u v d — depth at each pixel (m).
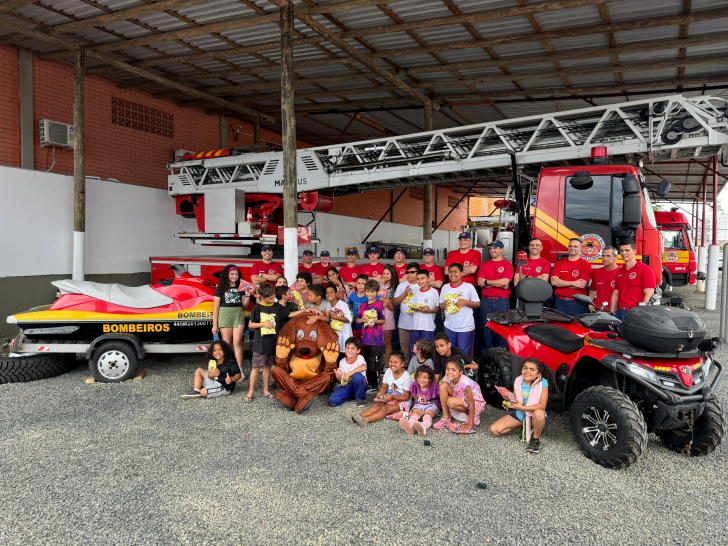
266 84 11.78
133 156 12.08
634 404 3.56
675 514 3.01
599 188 6.21
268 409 4.94
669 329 3.42
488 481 3.42
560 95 11.94
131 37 9.38
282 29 7.39
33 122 10.04
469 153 7.69
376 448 3.99
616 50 8.98
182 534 2.76
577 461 3.76
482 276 6.24
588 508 3.07
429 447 4.01
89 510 3.01
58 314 5.79
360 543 2.68
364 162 8.84
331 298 5.50
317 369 5.16
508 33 8.80
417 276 5.79
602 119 6.70
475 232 9.52
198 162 10.30
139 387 5.65
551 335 4.28
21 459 3.72
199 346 6.00
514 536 2.76
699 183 20.77
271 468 3.60
